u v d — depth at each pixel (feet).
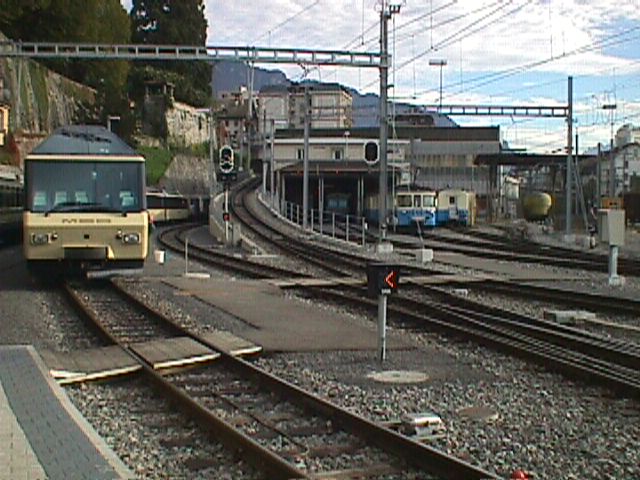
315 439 30.04
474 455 27.84
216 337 52.06
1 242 138.82
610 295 76.54
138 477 25.16
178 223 254.88
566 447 28.91
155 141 338.54
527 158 267.59
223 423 29.89
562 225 248.73
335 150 318.65
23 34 241.55
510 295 81.35
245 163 381.40
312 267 119.03
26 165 81.25
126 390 39.45
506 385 39.63
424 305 67.56
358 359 46.44
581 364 43.29
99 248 81.56
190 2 391.24
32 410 31.71
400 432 30.42
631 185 271.08
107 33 287.28
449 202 262.26
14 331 56.54
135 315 64.69
